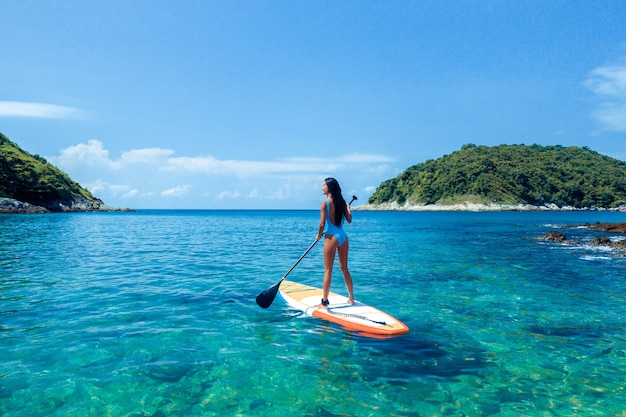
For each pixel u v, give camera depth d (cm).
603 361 475
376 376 423
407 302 759
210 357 464
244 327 580
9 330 547
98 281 911
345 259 675
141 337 527
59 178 10875
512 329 596
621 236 2686
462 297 804
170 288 842
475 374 434
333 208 652
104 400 360
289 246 1834
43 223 3966
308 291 784
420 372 436
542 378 426
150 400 362
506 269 1175
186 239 2222
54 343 499
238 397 371
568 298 802
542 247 1877
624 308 723
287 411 348
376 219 7250
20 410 340
